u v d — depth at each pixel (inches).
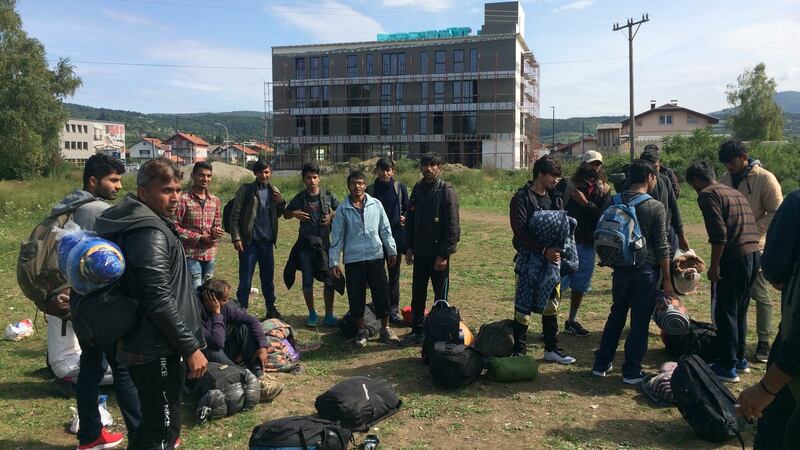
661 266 199.5
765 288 225.1
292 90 2529.5
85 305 114.6
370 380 186.7
